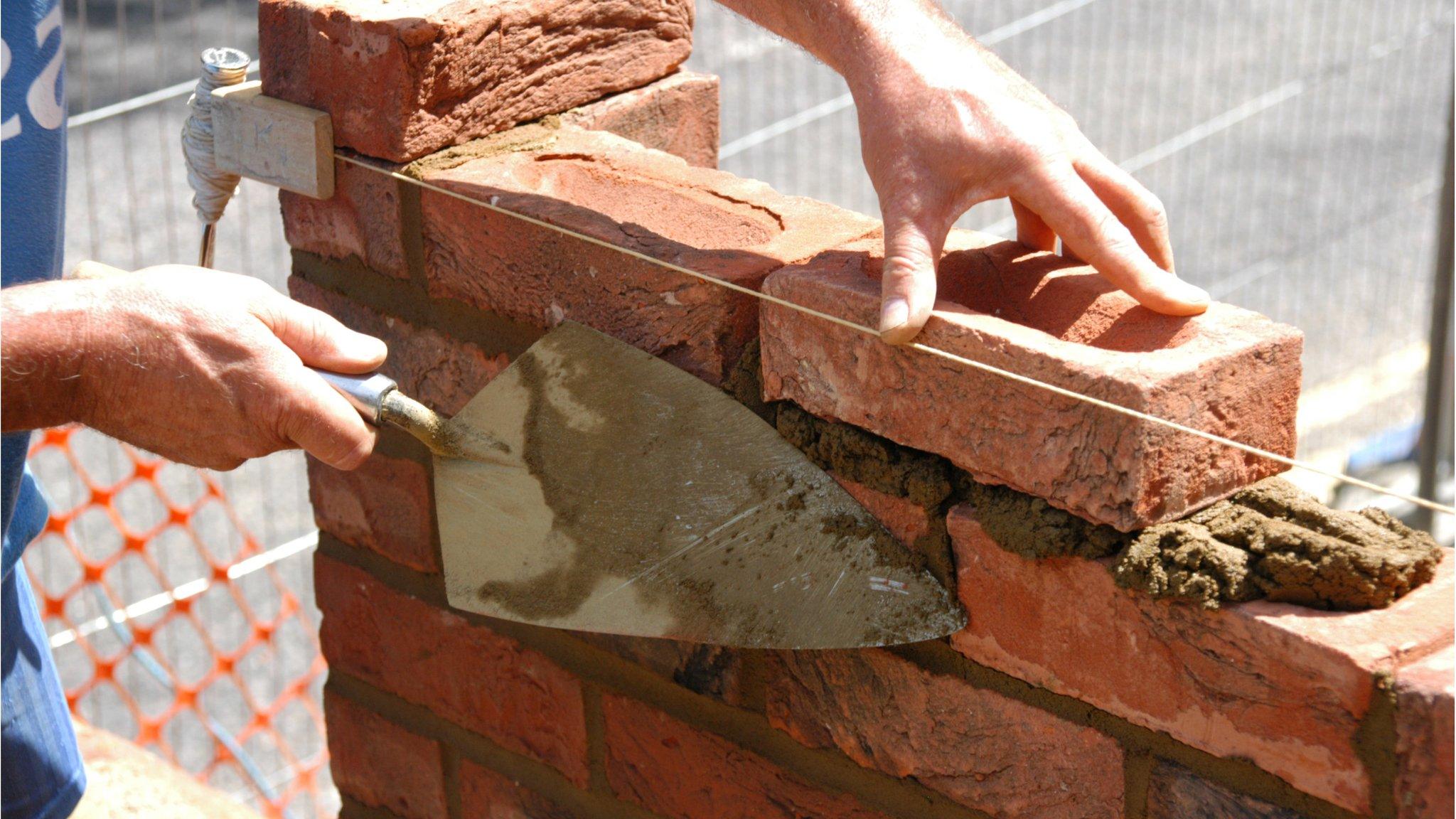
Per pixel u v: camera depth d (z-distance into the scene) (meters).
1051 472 1.18
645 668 1.60
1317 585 1.11
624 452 1.44
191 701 3.09
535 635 1.70
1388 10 7.16
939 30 1.37
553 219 1.49
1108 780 1.27
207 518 3.85
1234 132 6.26
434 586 1.80
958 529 1.28
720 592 1.38
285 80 1.67
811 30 1.39
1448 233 3.80
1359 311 5.04
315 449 1.36
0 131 1.55
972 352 1.20
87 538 3.74
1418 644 1.07
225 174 1.77
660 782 1.65
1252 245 5.42
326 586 1.93
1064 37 7.12
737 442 1.40
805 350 1.33
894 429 1.29
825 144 5.77
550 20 1.70
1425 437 4.02
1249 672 1.13
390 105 1.58
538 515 1.47
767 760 1.54
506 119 1.71
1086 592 1.21
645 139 1.88
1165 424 1.11
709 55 6.57
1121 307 1.25
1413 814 1.07
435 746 1.89
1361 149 6.15
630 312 1.46
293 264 1.81
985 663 1.32
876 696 1.42
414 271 1.66
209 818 2.36
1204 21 7.43
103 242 4.86
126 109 3.11
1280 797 1.16
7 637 1.80
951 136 1.26
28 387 1.27
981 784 1.37
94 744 2.48
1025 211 1.38
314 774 3.16
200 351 1.30
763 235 1.48
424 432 1.40
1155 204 1.34
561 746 1.73
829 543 1.36
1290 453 1.24
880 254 1.39
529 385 1.47
